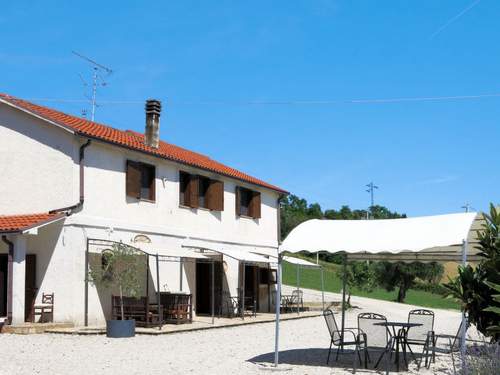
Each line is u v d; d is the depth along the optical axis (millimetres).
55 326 18156
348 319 26625
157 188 22859
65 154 19438
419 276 48969
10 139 20328
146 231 22078
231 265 26922
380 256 15305
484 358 9898
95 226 19875
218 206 26141
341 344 13039
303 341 17641
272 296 30125
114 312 19875
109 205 20547
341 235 13000
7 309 17906
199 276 26281
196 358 13773
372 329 12836
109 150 20719
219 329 20656
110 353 14312
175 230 23578
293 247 12836
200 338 17797
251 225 29047
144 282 21531
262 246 29844
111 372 11781
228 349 15469
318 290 47812
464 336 11445
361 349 12859
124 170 21344
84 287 19281
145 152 21797
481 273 11633
